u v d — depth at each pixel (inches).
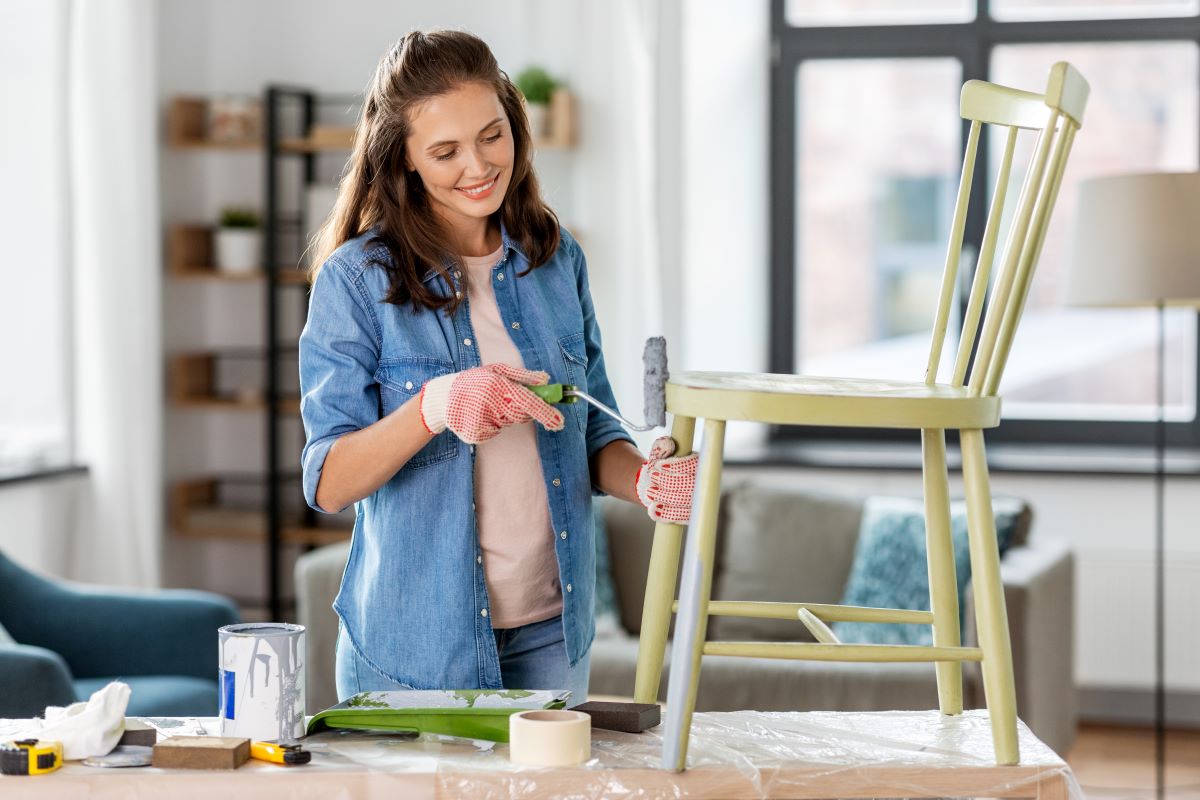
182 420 184.7
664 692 129.2
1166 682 162.4
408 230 62.7
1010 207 188.5
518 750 51.8
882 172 191.6
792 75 191.5
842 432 189.9
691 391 52.9
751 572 145.3
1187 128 181.9
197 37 184.7
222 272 177.2
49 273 158.6
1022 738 55.9
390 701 56.6
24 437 158.4
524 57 179.6
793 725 58.1
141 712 110.7
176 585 184.7
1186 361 180.7
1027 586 122.7
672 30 171.2
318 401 61.6
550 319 65.8
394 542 62.1
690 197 177.3
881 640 133.2
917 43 187.3
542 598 64.6
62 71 156.1
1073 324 183.9
